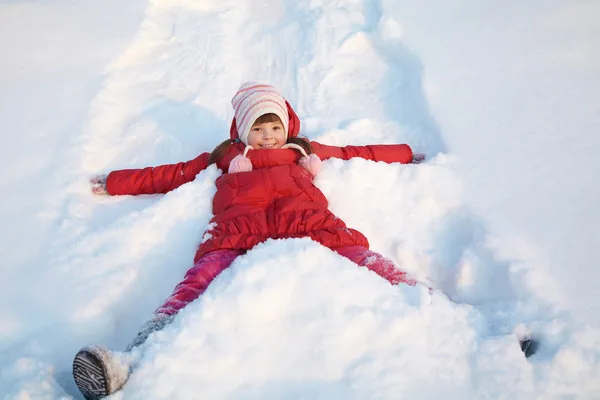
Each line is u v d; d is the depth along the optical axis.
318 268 2.14
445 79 3.46
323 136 3.37
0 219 2.74
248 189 2.71
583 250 2.35
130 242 2.62
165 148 3.37
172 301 2.18
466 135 3.07
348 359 1.94
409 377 1.91
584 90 3.18
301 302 2.06
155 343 1.97
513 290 2.29
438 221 2.77
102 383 1.83
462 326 2.06
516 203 2.63
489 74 3.43
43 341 2.19
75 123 3.33
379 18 4.29
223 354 1.93
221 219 2.60
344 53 4.09
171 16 4.55
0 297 2.38
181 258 2.65
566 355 1.95
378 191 2.87
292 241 2.27
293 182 2.75
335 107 3.69
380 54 4.06
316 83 3.88
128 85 3.82
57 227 2.71
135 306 2.47
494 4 4.05
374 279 2.16
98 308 2.35
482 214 2.63
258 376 1.91
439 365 1.95
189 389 1.86
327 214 2.59
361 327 2.00
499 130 3.05
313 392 1.87
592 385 1.91
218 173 2.91
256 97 2.96
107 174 3.10
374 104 3.68
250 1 4.79
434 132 3.24
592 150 2.81
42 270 2.50
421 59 3.65
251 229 2.52
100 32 4.17
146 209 2.75
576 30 3.63
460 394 1.89
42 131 3.27
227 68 4.04
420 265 2.66
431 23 3.99
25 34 4.11
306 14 4.50
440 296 2.17
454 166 2.92
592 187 2.63
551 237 2.43
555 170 2.75
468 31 3.83
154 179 2.99
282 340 1.98
